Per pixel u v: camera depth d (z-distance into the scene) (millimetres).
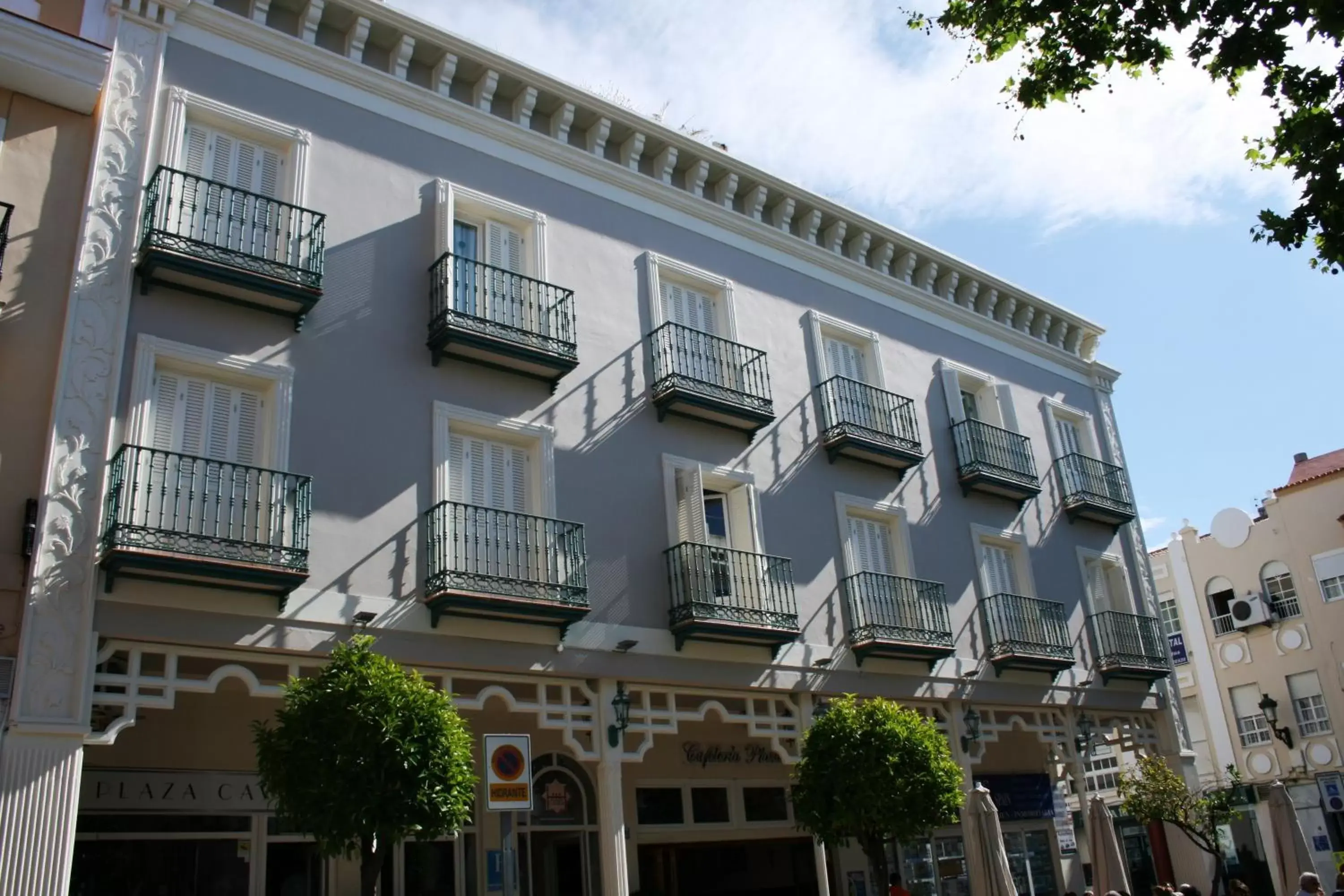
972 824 14844
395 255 14047
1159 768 20516
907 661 17297
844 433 17750
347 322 13289
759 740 17312
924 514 19031
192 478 11164
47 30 11820
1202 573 33000
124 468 10867
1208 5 8609
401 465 13094
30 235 11352
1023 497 20828
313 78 14094
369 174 14156
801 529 16969
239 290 12297
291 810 9375
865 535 18156
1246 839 29969
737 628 14789
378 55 15047
